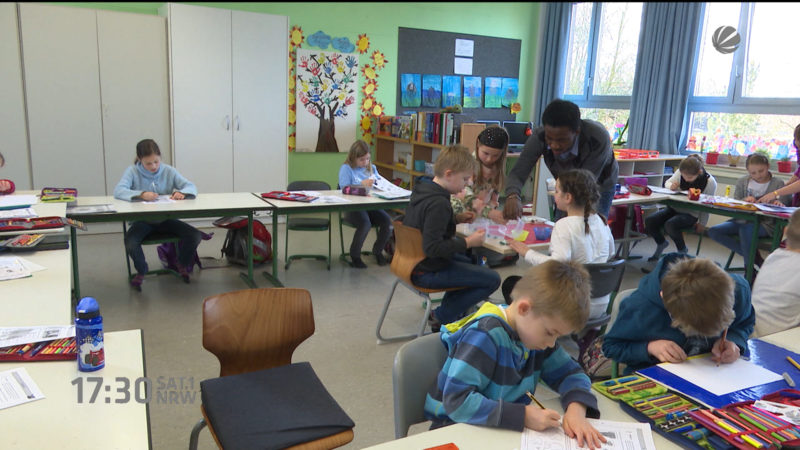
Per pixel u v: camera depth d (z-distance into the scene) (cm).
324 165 662
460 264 279
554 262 123
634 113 641
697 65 610
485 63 726
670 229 471
